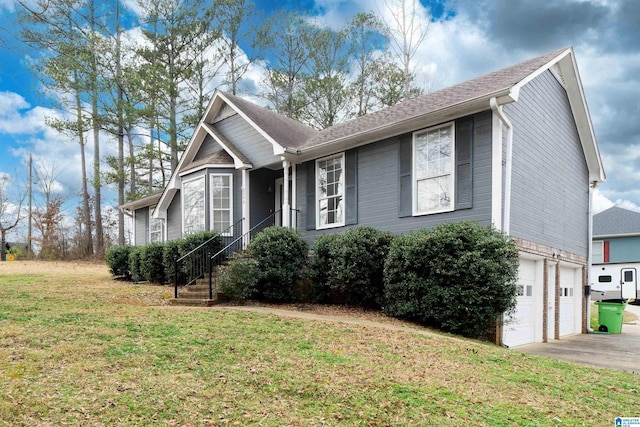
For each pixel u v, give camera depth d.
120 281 14.32
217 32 25.30
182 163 15.69
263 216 13.88
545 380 5.30
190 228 14.33
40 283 12.37
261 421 3.54
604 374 6.07
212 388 4.13
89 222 27.19
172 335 5.92
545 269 10.71
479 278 7.82
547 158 11.23
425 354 5.95
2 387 3.73
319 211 12.19
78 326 6.14
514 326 9.44
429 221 9.76
